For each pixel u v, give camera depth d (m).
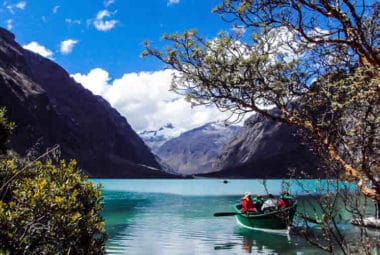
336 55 5.40
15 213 4.92
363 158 4.67
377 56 4.95
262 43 5.68
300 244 15.88
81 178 6.93
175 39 5.79
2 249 4.53
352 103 4.81
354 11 4.88
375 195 4.60
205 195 54.06
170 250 15.40
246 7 5.43
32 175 6.77
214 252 15.04
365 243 4.67
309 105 5.36
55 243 5.30
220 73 5.65
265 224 19.61
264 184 5.89
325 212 4.52
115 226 22.23
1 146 7.37
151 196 51.72
